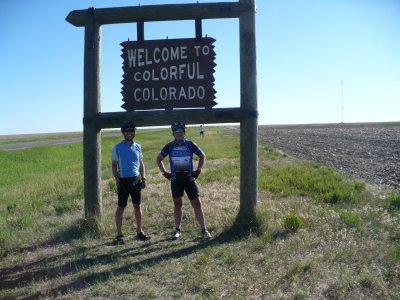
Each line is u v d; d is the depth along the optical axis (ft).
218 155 82.64
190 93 25.30
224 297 15.30
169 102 25.38
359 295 14.82
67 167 82.07
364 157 72.90
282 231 23.36
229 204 31.14
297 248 20.18
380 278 15.83
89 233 24.52
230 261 18.76
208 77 25.25
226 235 23.49
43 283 17.80
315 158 73.41
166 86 25.41
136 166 23.77
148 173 57.62
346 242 20.58
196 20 25.22
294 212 27.20
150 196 36.91
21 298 16.38
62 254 21.76
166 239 23.73
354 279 15.92
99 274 18.35
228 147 111.04
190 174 23.62
